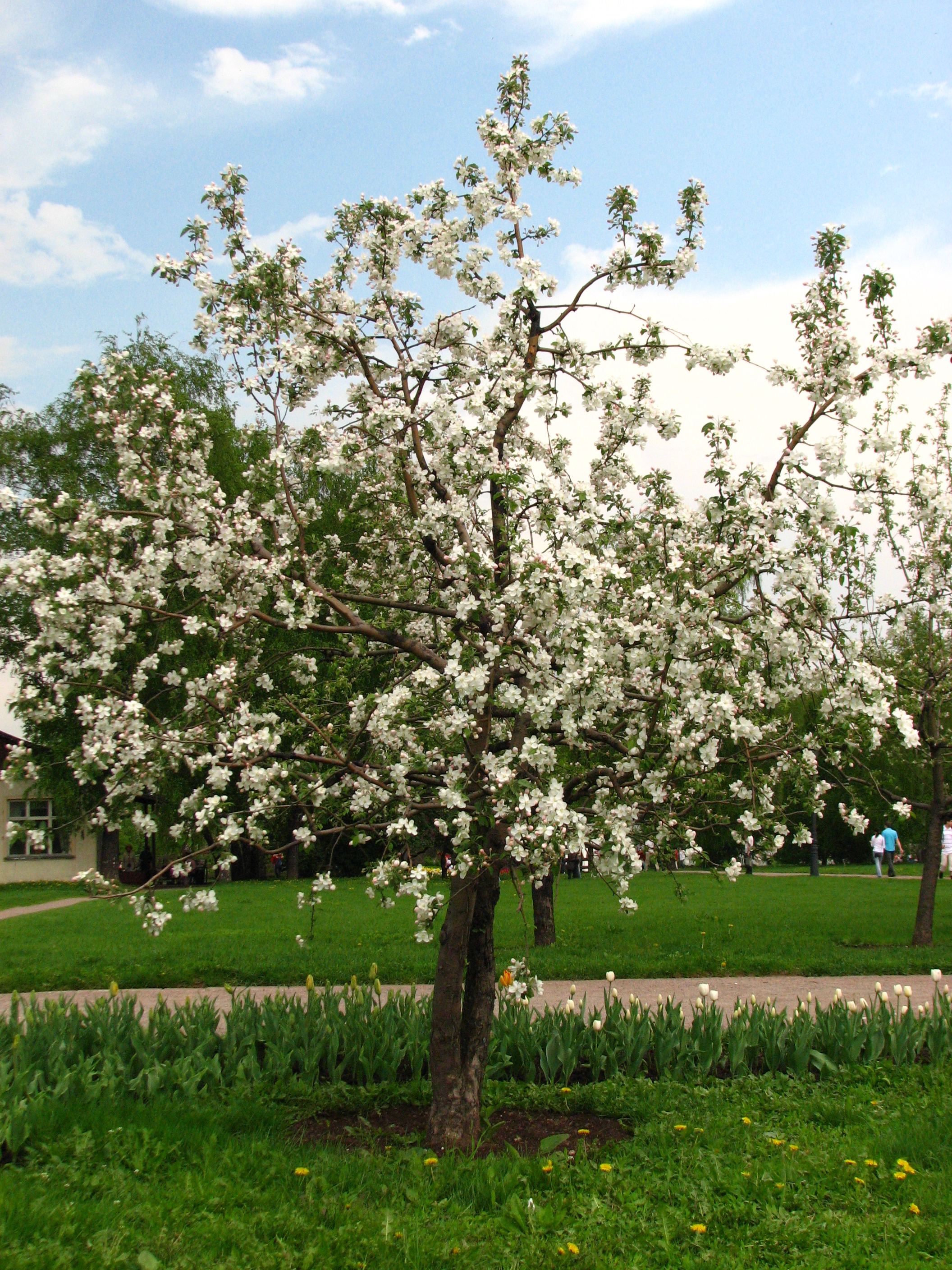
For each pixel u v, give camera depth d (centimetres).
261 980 1110
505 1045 707
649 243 657
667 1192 493
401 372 684
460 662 548
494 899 609
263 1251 419
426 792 671
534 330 688
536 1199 486
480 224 684
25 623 1984
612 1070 699
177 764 587
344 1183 505
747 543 574
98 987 1104
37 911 2144
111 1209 457
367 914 1756
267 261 629
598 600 580
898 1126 572
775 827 579
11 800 3244
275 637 969
